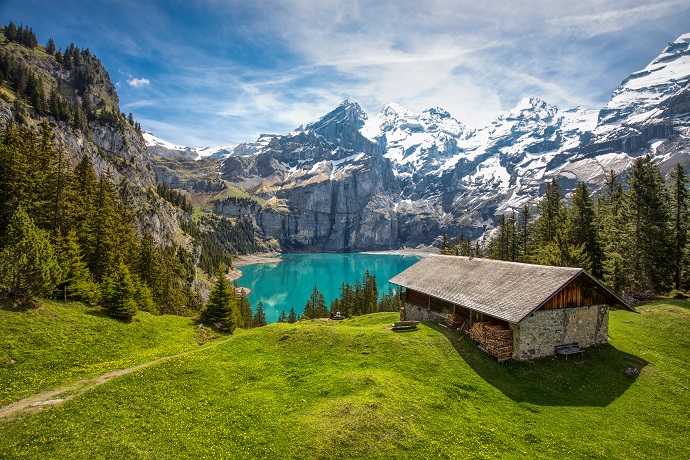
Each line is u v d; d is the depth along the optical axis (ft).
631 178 198.49
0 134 183.11
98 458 58.59
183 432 68.39
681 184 188.14
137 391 81.76
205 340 153.17
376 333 115.85
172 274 297.74
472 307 108.68
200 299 386.32
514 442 68.49
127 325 136.56
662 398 86.38
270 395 84.02
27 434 62.80
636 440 70.69
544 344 100.78
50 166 185.68
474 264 135.03
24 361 94.99
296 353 108.17
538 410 79.51
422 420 73.15
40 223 168.76
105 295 150.10
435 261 154.81
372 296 345.51
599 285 106.42
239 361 103.71
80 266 149.48
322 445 64.39
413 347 105.60
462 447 66.23
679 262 188.65
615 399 85.81
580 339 106.63
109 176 318.04
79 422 67.77
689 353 109.29
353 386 84.17
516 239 284.82
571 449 67.21
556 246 181.57
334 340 113.39
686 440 71.41
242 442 66.28
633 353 108.47
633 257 196.13
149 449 62.34
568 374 94.32
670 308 140.26
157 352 120.16
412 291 149.59
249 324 346.74
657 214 183.32
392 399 77.97
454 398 82.48
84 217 190.39
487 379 90.68
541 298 95.71
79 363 102.42
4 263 115.14
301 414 75.05
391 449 64.18
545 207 244.22
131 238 246.68
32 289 119.75
